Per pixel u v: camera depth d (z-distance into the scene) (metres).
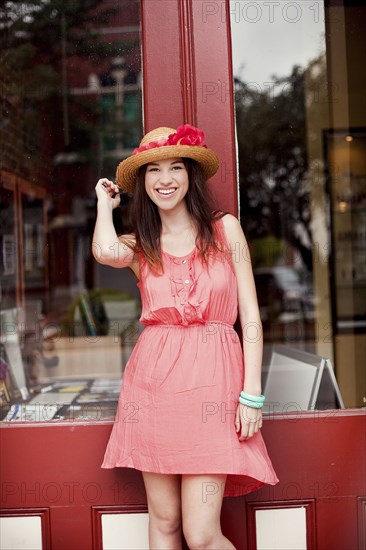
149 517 2.01
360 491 2.25
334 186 5.14
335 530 2.25
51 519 2.23
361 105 4.81
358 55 4.32
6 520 2.23
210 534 1.87
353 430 2.26
